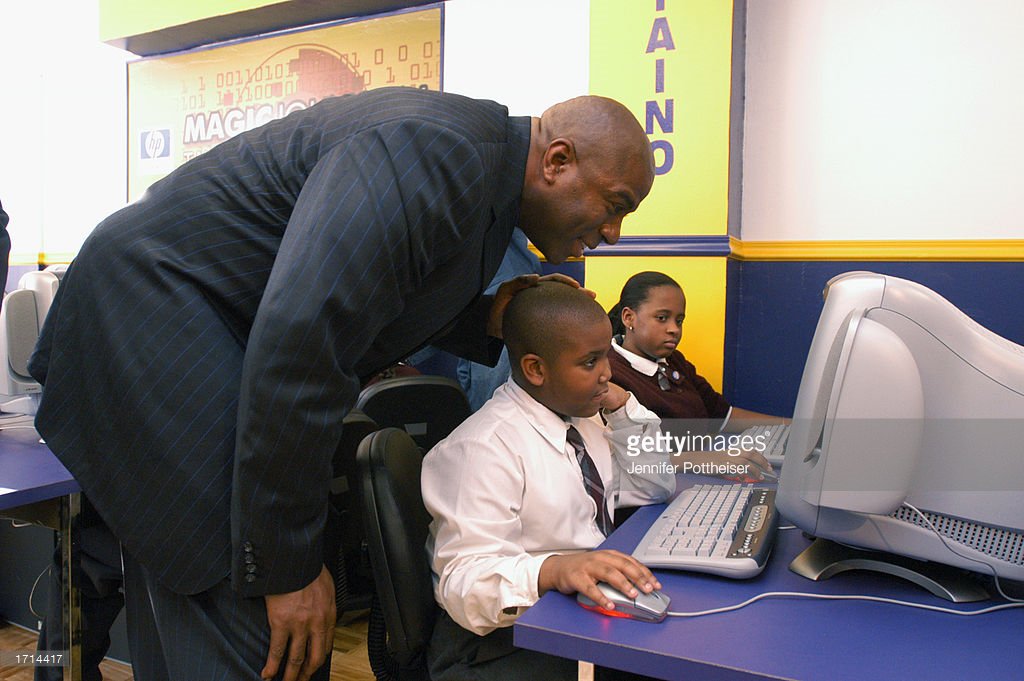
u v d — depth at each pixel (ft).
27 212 14.14
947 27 7.91
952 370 2.82
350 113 3.10
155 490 3.08
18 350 6.06
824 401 2.90
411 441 3.86
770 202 8.76
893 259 8.25
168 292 3.13
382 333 3.34
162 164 12.66
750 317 8.93
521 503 3.47
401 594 3.32
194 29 11.46
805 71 8.51
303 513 2.98
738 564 2.91
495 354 4.26
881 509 2.82
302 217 2.83
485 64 10.05
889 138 8.21
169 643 3.24
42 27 13.65
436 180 2.89
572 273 9.32
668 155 8.32
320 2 10.34
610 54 8.56
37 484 4.36
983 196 7.88
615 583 2.65
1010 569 2.76
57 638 4.83
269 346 2.72
